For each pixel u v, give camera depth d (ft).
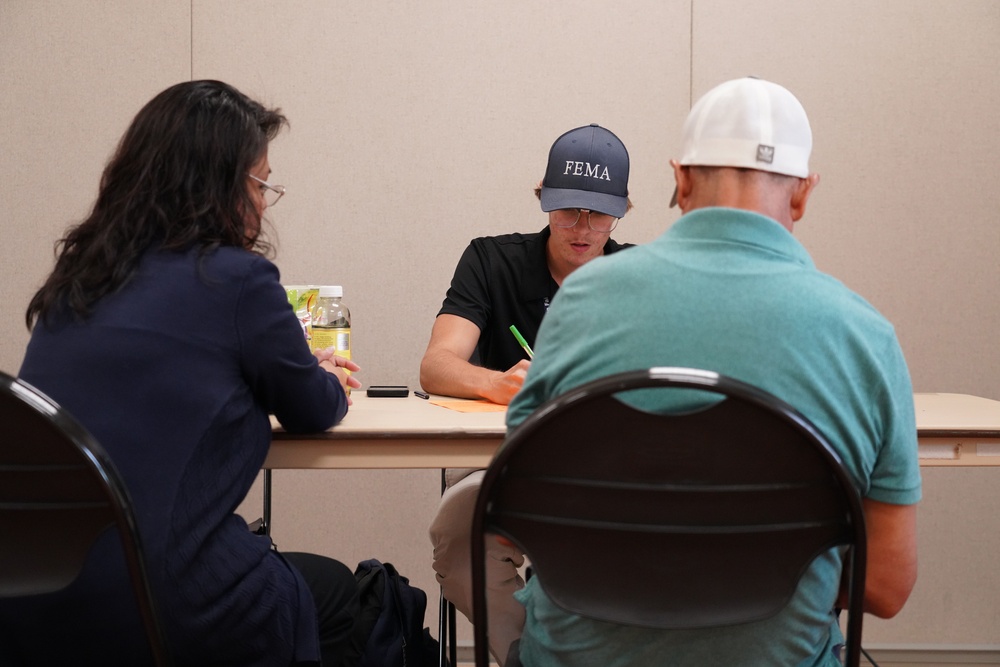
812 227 8.73
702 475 2.61
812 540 2.68
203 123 3.92
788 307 2.74
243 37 8.68
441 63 8.72
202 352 3.65
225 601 3.61
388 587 5.12
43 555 2.99
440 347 6.38
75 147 8.70
